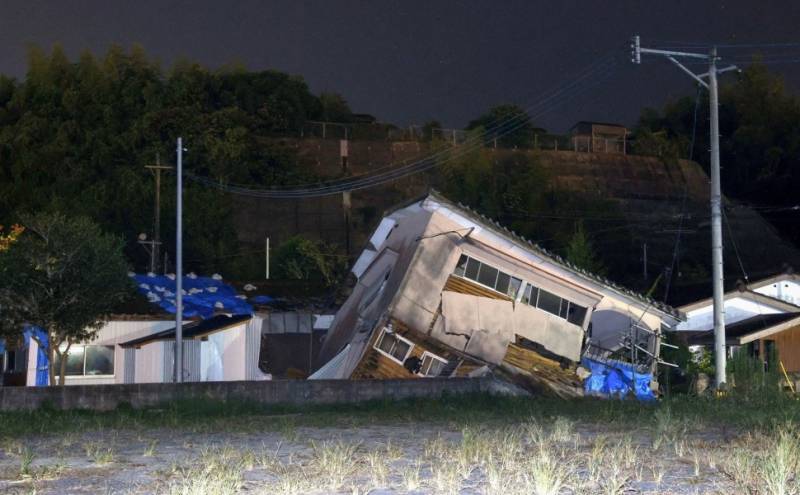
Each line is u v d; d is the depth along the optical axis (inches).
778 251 3452.3
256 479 481.4
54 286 1315.2
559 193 3447.3
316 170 3508.9
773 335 1860.2
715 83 1326.3
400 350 1421.0
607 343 1573.6
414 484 436.8
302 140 3585.1
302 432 802.8
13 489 458.0
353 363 1443.2
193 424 889.5
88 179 2987.2
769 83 4082.2
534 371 1465.3
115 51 3432.6
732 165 4015.8
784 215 3769.7
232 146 3110.2
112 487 463.5
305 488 437.7
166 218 2824.8
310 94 3873.0
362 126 3774.6
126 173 2896.2
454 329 1439.5
